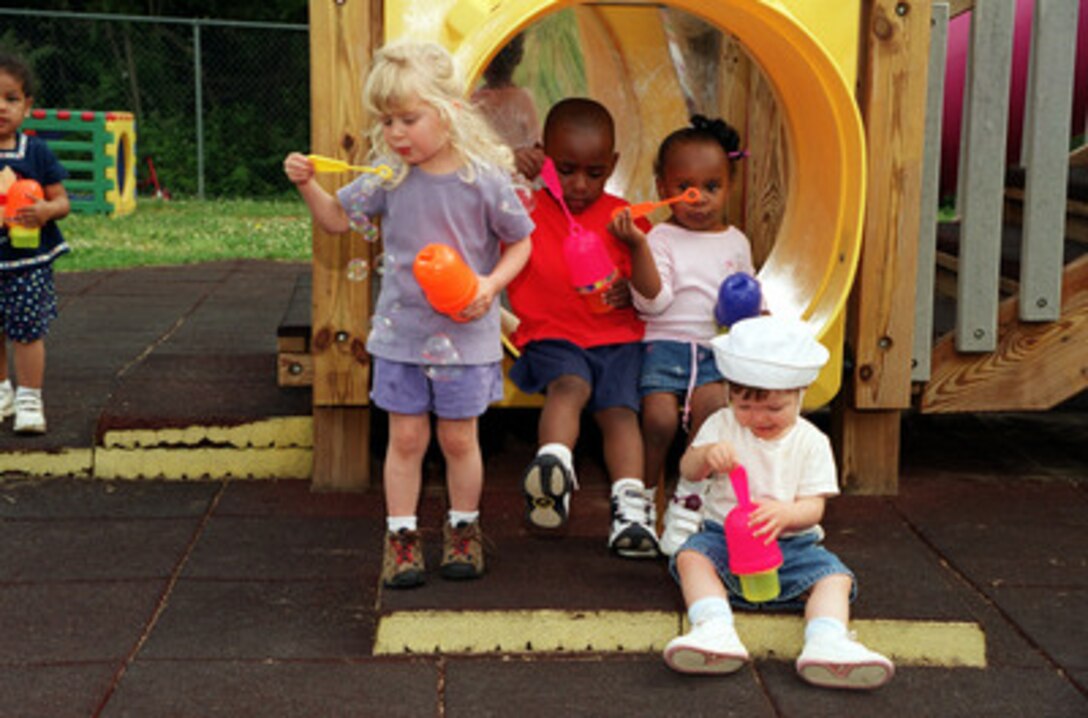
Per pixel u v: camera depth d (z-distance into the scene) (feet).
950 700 9.21
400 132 9.96
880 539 12.33
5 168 14.49
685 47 18.01
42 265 14.28
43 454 13.88
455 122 10.07
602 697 9.12
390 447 10.80
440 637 9.83
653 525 11.94
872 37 13.00
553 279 12.80
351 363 13.12
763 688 9.36
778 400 9.91
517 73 18.37
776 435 10.12
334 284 12.98
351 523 12.64
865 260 13.29
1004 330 14.11
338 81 12.43
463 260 10.39
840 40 12.80
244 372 16.15
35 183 14.06
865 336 13.41
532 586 10.59
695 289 12.77
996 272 13.78
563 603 10.16
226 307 23.68
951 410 14.16
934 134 13.53
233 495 13.48
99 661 9.53
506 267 10.44
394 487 10.76
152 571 11.30
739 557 9.61
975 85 13.50
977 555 12.05
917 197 13.25
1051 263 13.87
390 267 10.54
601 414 12.34
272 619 10.34
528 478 10.88
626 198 17.99
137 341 19.80
